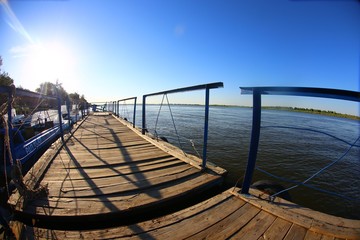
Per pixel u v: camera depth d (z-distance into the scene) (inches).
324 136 730.2
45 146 232.2
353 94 59.1
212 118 1258.0
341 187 268.2
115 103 559.8
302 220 69.7
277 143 546.3
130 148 177.6
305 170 325.4
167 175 113.7
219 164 312.8
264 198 85.2
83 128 305.1
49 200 83.7
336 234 62.7
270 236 63.6
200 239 62.1
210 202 82.9
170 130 644.7
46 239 60.3
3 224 57.9
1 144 128.3
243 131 669.3
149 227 66.9
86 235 62.6
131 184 101.0
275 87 76.4
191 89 128.5
